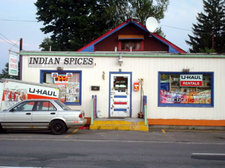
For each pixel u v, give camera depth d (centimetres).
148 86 1442
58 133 1148
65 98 1472
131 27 2047
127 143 979
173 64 1436
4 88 1343
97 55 1450
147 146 926
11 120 1145
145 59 1445
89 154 787
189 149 885
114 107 1450
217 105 1420
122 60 1439
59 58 1470
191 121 1420
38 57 1473
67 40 3369
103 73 1455
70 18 3144
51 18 3328
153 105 1435
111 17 3356
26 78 1473
